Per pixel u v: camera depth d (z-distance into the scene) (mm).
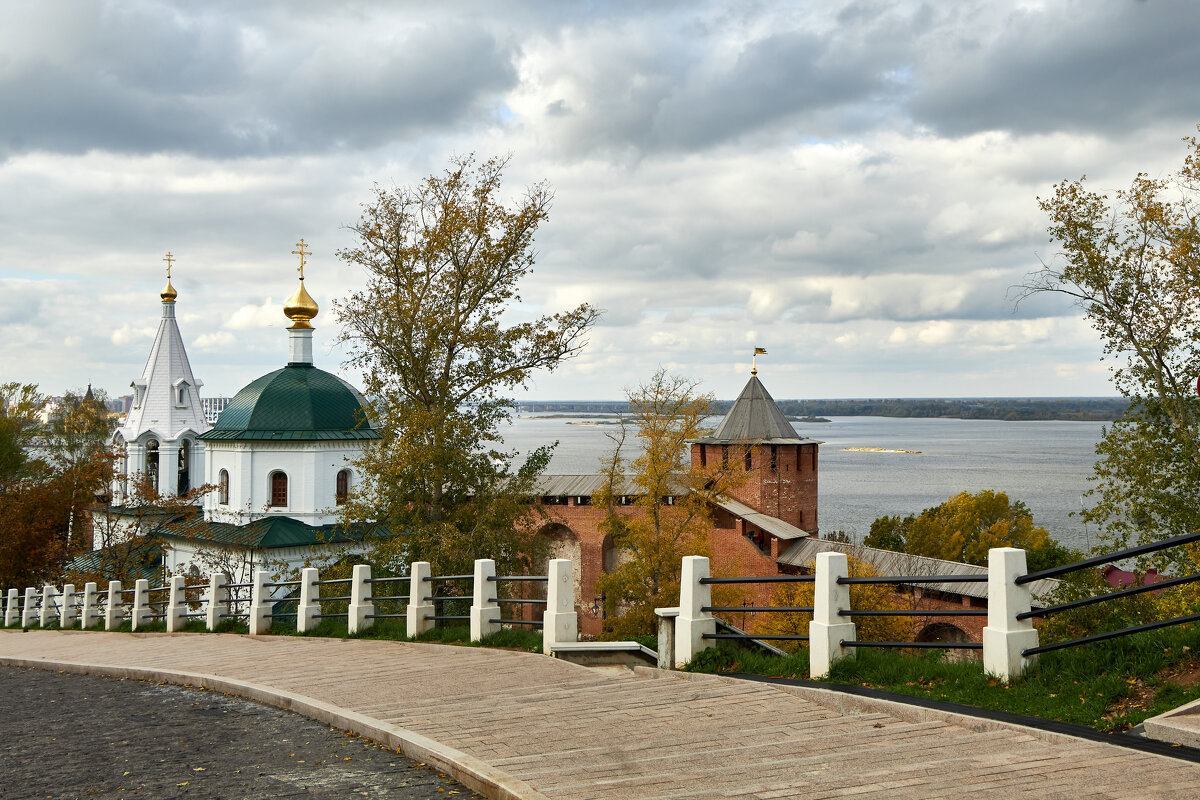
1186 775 5309
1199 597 23078
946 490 142375
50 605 31656
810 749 6402
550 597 12930
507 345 34500
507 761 6465
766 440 52562
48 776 7375
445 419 33688
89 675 15078
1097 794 5047
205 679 12094
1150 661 7832
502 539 35062
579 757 6484
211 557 44406
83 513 55188
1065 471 182875
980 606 38000
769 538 50031
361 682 11156
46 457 73500
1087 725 6945
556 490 52281
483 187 34844
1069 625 17656
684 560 10523
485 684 10680
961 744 6332
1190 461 28703
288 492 46094
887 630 37688
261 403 46594
